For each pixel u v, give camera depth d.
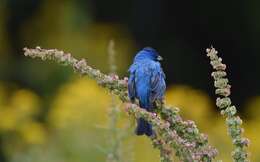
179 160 5.23
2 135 14.84
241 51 20.45
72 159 12.20
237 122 5.15
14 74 18.50
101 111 12.57
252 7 20.05
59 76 18.11
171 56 20.00
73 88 13.20
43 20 18.66
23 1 18.77
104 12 19.61
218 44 20.52
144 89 6.06
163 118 5.48
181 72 20.00
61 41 18.39
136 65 6.23
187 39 20.23
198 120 13.98
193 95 14.15
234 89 20.44
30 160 12.48
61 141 12.45
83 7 18.78
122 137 7.69
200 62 20.11
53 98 17.69
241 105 20.41
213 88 19.91
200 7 20.33
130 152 8.02
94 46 18.19
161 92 6.11
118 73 17.41
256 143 13.99
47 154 12.45
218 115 18.42
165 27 20.11
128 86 6.15
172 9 20.16
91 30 18.52
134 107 5.09
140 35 19.88
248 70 20.45
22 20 18.92
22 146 14.20
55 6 18.69
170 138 5.12
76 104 12.60
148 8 19.86
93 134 12.14
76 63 5.45
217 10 20.33
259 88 20.42
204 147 5.33
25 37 18.75
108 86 5.54
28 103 14.99
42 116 16.94
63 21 18.50
